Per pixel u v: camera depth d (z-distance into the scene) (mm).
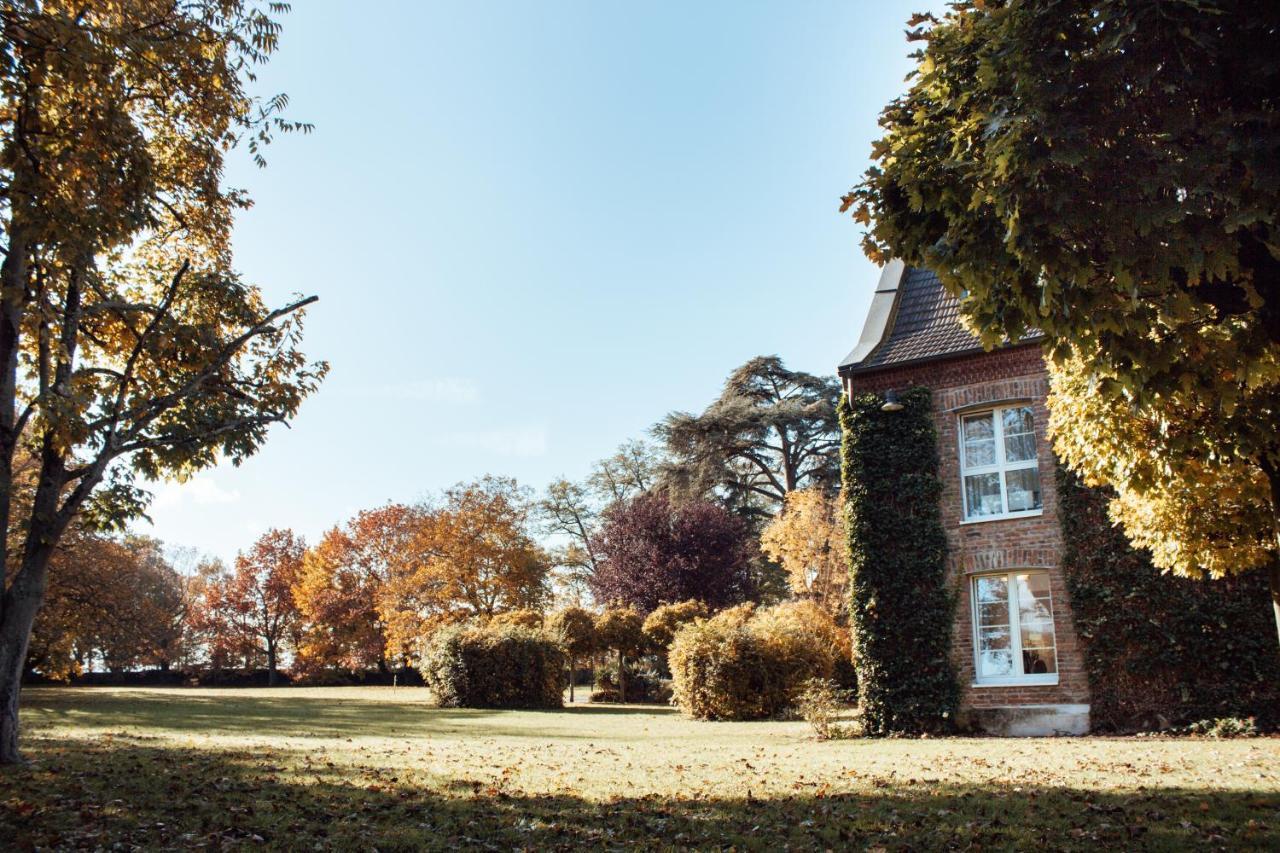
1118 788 7820
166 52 9984
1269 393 7488
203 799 7441
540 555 45125
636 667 35750
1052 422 10688
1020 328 6215
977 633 15469
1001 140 5246
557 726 19250
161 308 10961
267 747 12047
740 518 41875
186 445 10844
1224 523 9594
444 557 40938
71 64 8469
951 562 15719
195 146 11625
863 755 11375
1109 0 5000
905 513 16078
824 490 36812
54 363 11539
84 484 9898
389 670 54938
